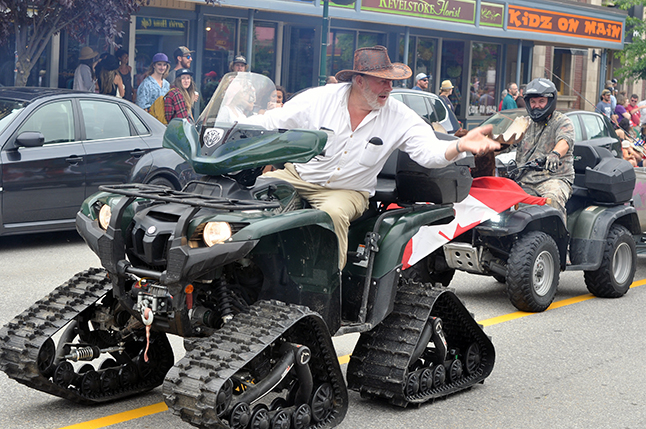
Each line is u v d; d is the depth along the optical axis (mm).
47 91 9156
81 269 8141
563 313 7430
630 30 26719
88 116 9188
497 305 7660
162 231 3750
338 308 4301
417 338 4641
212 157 4055
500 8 20906
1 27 11203
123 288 3947
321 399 4113
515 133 4047
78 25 11867
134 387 4758
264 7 15648
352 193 4648
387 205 5137
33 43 11594
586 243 7859
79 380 4516
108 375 4625
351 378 4707
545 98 7512
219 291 4051
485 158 6930
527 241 7191
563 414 4793
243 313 3930
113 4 11547
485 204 6781
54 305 4336
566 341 6445
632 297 8320
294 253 4207
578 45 24609
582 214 8000
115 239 3875
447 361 5023
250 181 4238
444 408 4801
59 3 11164
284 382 4098
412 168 4863
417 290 4867
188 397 3498
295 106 4570
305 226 4086
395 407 4766
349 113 4559
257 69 18547
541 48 26266
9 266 8164
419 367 4914
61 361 4410
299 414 3971
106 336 4633
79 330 4508
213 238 3646
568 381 5426
